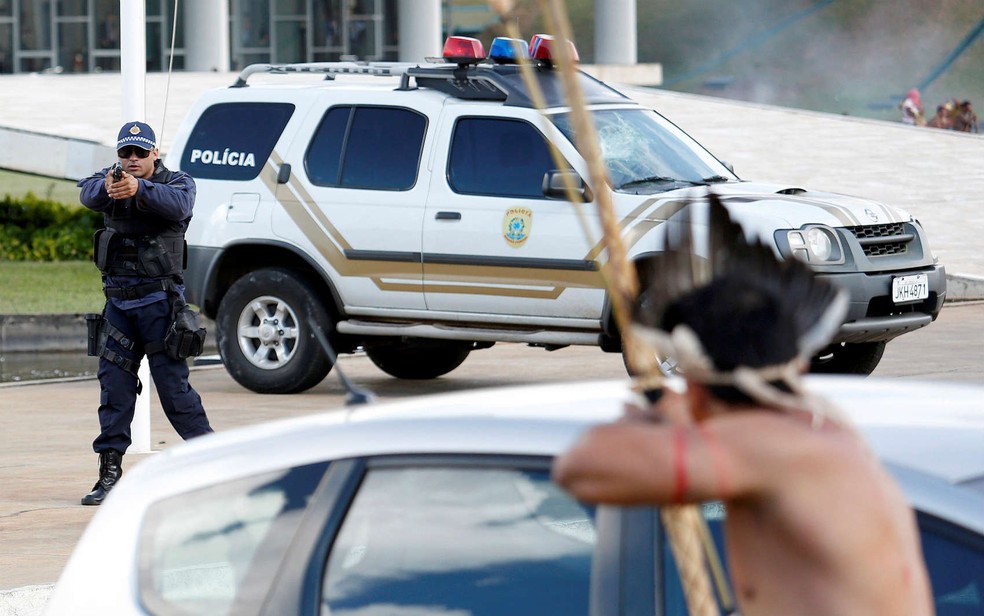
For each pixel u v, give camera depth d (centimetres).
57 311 4091
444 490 705
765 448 471
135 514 768
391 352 2861
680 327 495
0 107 6038
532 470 690
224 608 721
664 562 649
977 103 12219
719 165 2541
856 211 2322
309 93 2617
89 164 5231
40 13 9006
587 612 659
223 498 748
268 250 2669
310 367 2602
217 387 2798
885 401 758
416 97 2525
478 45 2578
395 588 696
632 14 10056
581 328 2383
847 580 472
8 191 5903
